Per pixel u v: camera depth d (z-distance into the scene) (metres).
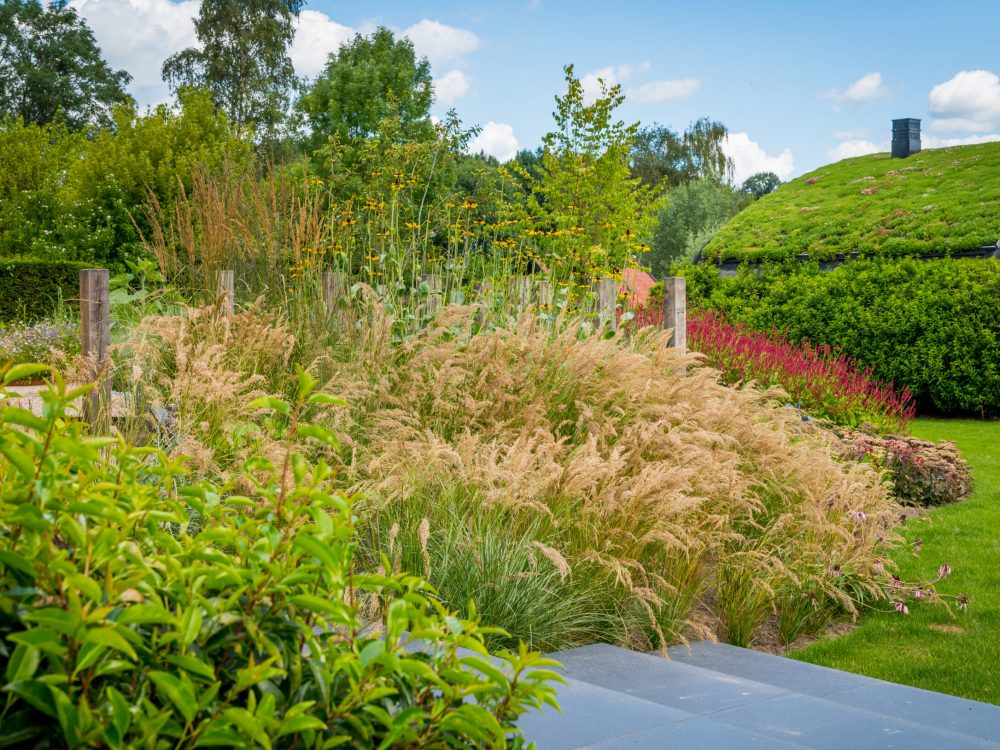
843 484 6.29
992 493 9.35
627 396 6.38
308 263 8.15
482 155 36.34
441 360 6.29
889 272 17.25
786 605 5.49
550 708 3.26
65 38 44.06
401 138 15.61
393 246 8.05
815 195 25.23
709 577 5.59
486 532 4.71
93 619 1.19
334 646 1.54
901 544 7.39
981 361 16.02
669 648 4.86
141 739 1.20
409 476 5.05
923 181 23.70
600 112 12.70
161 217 9.37
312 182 9.84
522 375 6.35
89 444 1.45
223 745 1.30
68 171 23.27
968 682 4.73
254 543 1.57
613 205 12.87
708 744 2.91
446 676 1.50
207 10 37.03
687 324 12.20
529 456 5.06
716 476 5.46
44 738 1.19
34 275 15.87
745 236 23.30
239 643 1.40
